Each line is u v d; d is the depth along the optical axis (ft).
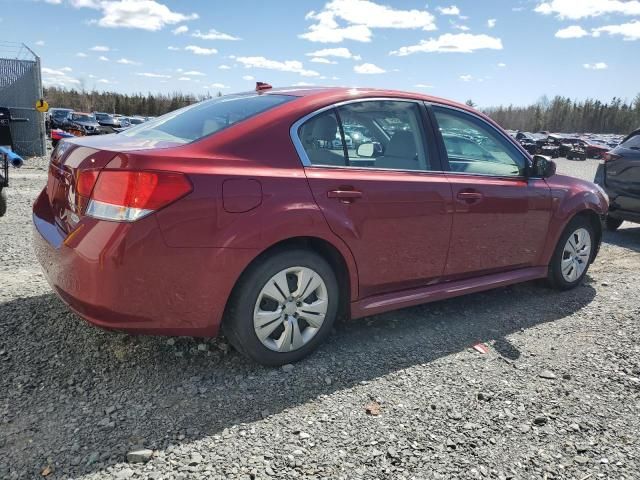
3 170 18.86
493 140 13.61
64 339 10.62
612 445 8.46
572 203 14.98
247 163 9.36
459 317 13.44
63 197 9.73
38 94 53.83
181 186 8.48
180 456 7.56
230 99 11.94
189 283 8.79
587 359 11.39
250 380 9.71
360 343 11.58
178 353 10.43
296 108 10.34
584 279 17.29
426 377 10.26
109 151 8.64
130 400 8.84
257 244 9.18
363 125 11.18
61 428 8.01
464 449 8.14
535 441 8.45
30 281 13.70
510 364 11.00
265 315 9.73
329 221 10.04
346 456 7.81
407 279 11.78
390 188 10.96
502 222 13.29
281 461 7.60
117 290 8.39
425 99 12.43
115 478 7.06
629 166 23.72
